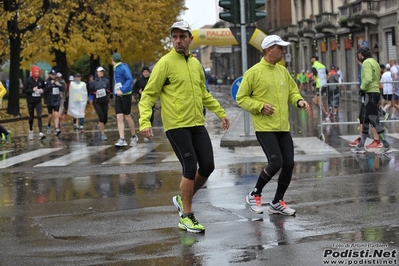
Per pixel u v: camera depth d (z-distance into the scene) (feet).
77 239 22.04
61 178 36.55
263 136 24.84
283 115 24.89
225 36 90.22
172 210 26.30
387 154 40.86
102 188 32.60
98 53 111.55
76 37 101.60
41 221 25.20
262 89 24.75
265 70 24.88
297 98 25.36
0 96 53.67
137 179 35.01
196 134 22.94
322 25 164.86
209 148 22.95
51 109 71.97
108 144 55.26
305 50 199.62
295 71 209.36
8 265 19.20
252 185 31.50
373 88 40.68
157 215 25.44
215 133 63.00
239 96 25.00
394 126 60.64
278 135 25.17
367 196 27.45
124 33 110.93
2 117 95.40
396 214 23.80
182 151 22.44
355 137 52.65
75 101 73.26
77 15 103.91
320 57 182.09
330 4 169.07
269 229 22.40
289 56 184.03
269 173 24.66
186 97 22.40
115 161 43.16
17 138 65.82
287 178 24.70
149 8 114.83
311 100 135.23
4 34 96.07
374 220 23.00
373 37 141.69
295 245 20.12
